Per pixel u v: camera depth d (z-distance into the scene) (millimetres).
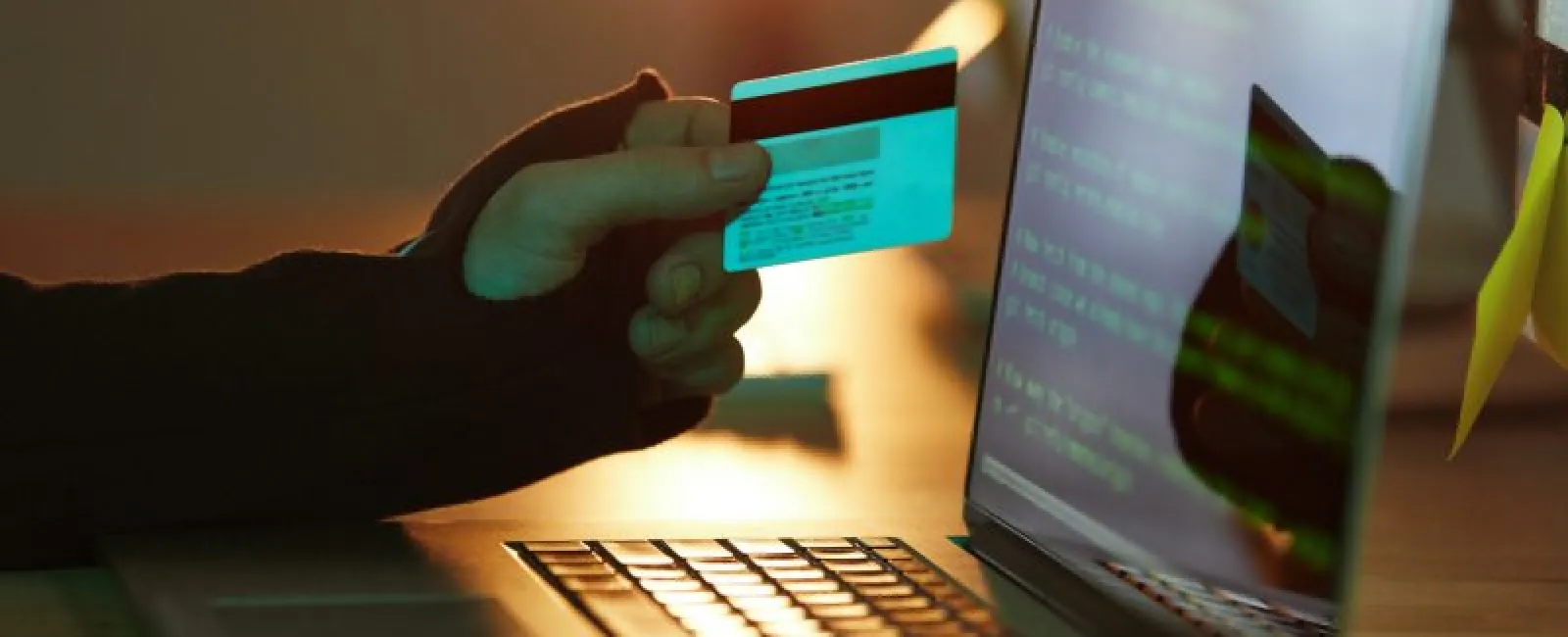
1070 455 1031
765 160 1051
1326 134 854
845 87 1062
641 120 1141
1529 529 1249
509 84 3975
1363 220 835
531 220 1043
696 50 4070
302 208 2797
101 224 3086
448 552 1027
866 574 1017
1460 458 1412
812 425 1412
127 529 1026
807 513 1179
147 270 2859
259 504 1041
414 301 1055
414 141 3844
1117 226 1005
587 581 975
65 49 3713
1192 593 929
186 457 1025
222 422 1030
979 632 922
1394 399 1528
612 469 1262
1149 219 980
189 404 1022
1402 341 1662
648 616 913
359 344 1046
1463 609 1072
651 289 1082
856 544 1082
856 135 1065
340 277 1049
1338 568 843
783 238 1073
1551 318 908
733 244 1071
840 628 912
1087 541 1009
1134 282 990
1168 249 963
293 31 3846
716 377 1137
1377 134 830
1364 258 836
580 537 1068
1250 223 905
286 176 3666
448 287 1062
